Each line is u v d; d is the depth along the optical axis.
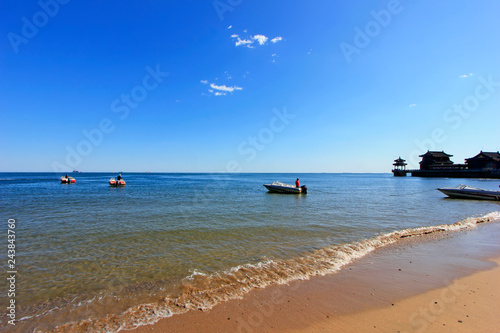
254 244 9.73
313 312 4.96
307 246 9.45
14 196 27.42
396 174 112.31
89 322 4.71
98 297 5.66
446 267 7.30
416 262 7.73
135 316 4.90
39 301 5.49
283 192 31.94
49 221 13.91
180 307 5.21
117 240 10.27
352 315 4.84
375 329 4.39
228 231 11.77
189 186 48.62
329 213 17.12
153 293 5.84
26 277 6.73
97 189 39.16
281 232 11.63
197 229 12.14
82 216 15.48
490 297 5.48
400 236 10.88
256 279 6.55
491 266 7.37
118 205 20.48
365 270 7.09
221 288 6.05
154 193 32.34
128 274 6.92
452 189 27.17
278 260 7.96
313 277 6.64
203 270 7.18
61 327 4.57
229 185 52.69
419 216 16.12
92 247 9.34
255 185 52.59
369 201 24.78
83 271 7.14
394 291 5.81
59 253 8.66
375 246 9.45
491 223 13.84
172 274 6.91
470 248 9.19
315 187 50.03
